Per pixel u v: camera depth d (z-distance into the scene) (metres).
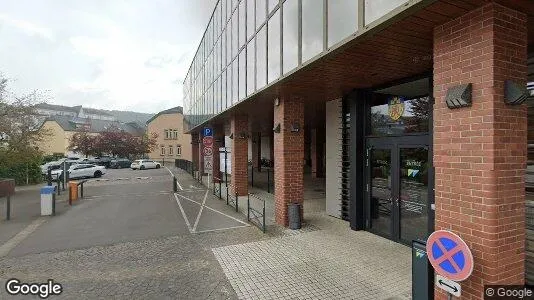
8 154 19.44
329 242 7.71
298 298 5.01
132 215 11.45
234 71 12.16
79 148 49.06
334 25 5.28
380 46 5.08
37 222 10.45
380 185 8.30
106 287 5.52
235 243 7.81
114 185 21.36
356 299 4.94
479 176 3.76
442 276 3.68
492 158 3.62
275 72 7.92
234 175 15.28
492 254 3.63
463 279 3.44
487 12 3.66
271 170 32.03
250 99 10.20
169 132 58.19
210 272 6.08
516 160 3.81
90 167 27.64
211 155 15.98
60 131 59.16
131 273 6.10
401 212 7.60
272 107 12.14
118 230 9.30
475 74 3.80
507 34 3.73
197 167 30.11
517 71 3.81
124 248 7.62
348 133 9.71
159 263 6.60
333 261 6.49
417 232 7.10
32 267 6.46
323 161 24.78
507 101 3.67
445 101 4.17
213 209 12.37
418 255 4.32
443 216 4.23
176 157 57.56
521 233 3.83
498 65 3.65
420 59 5.77
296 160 9.34
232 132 15.46
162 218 10.88
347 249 7.20
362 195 8.76
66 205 13.68
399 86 7.48
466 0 3.55
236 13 11.84
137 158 53.16
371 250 7.11
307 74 6.90
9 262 6.74
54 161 33.84
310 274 5.87
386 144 8.01
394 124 7.93
